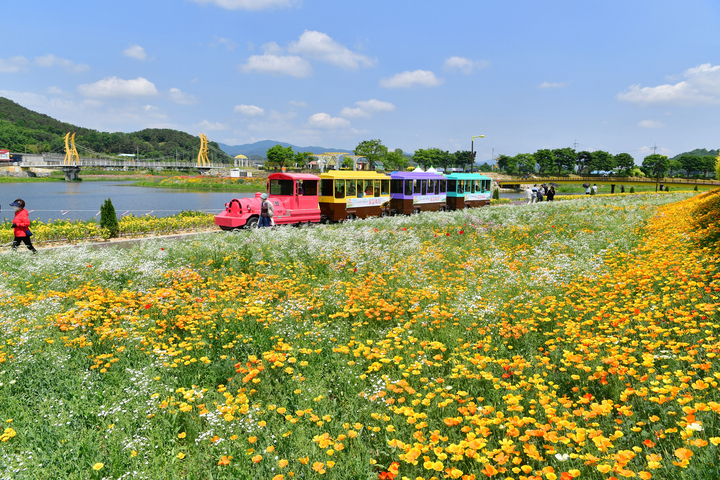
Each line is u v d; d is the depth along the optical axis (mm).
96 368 4871
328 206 21484
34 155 180250
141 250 12414
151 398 4117
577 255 10414
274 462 3166
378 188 24125
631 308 5570
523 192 90625
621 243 11047
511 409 3461
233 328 5953
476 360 4477
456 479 2928
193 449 3531
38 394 4297
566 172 158000
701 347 4211
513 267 9141
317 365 4902
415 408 3920
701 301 5633
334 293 7477
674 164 148875
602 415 3520
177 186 95375
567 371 4426
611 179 91125
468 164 173250
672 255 8477
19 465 3059
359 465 3154
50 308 6738
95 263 10391
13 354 4934
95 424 3834
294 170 130375
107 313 6637
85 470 3174
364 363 4938
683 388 3441
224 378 4758
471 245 12617
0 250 13703
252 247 11969
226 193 72438
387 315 6305
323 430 3662
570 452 3100
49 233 15391
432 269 9742
